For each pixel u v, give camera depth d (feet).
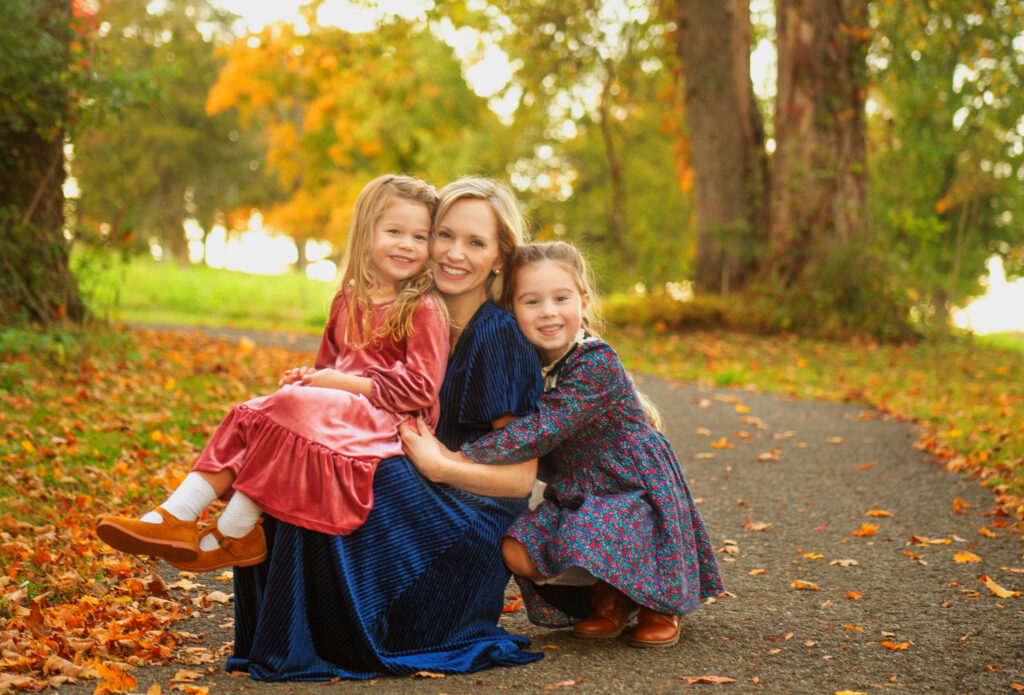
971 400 27.48
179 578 12.11
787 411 26.43
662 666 9.16
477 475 9.50
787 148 46.50
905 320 45.78
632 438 10.08
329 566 8.86
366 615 8.92
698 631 10.28
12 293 27.20
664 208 91.61
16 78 26.30
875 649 9.62
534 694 8.37
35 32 26.50
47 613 9.98
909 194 65.36
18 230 27.17
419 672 8.83
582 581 10.09
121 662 9.00
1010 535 14.12
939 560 13.01
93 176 71.97
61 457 16.57
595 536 9.46
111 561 12.03
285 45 64.64
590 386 9.82
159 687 8.34
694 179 50.75
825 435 22.85
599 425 10.03
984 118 56.65
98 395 22.17
